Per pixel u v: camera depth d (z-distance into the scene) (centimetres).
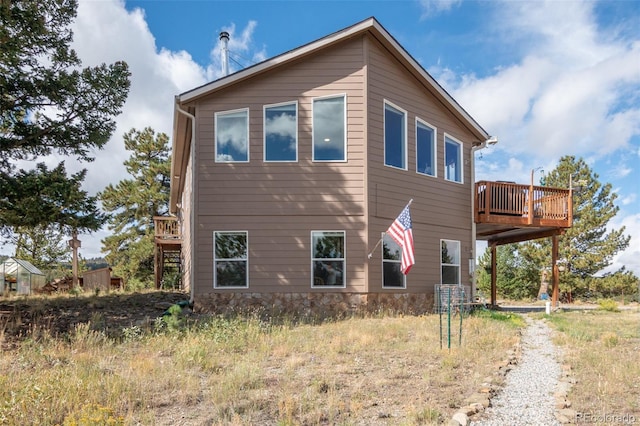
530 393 572
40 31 1159
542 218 1630
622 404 528
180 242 2348
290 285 1283
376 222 1324
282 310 1267
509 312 1534
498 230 1789
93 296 1453
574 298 3033
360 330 985
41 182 1165
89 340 826
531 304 2258
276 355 763
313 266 1294
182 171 1977
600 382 609
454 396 550
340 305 1279
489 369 677
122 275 3212
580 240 3042
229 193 1301
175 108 1327
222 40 1798
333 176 1314
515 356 782
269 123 1330
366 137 1320
